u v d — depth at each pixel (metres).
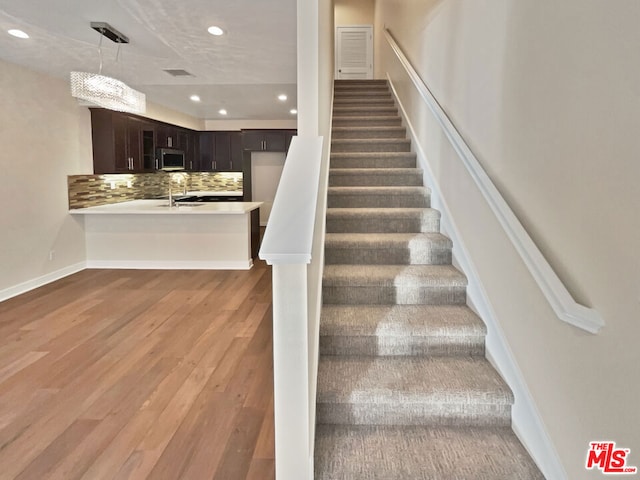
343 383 1.96
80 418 2.31
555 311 1.41
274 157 9.42
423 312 2.38
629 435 1.17
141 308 4.17
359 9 8.03
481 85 2.29
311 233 1.51
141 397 2.53
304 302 1.49
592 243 1.33
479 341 2.20
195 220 5.88
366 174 3.67
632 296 1.16
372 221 3.12
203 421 2.28
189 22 3.25
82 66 4.61
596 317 1.28
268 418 2.31
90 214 5.86
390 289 2.51
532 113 1.72
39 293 4.69
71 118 5.58
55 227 5.31
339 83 6.00
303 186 1.80
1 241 4.46
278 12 3.07
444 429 1.88
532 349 1.71
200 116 8.63
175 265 5.95
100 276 5.49
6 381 2.71
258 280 5.30
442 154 3.07
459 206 2.68
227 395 2.55
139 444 2.09
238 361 3.01
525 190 1.78
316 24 2.20
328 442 1.80
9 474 1.88
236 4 2.94
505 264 1.97
